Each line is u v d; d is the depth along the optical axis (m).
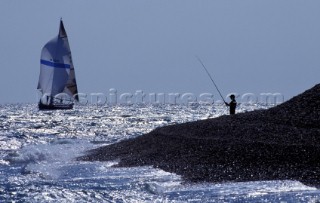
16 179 106.12
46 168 118.06
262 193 82.38
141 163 117.75
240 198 80.06
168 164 111.94
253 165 101.62
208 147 117.69
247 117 141.62
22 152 144.88
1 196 90.19
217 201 79.44
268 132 121.00
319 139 109.69
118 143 152.25
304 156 100.75
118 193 89.38
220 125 137.75
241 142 115.50
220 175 97.81
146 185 92.50
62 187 96.19
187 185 92.31
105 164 122.00
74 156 142.00
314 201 76.31
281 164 99.75
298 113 134.00
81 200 86.12
